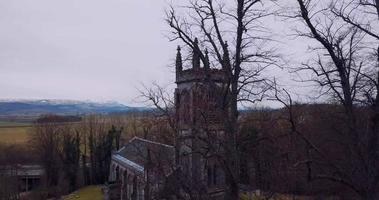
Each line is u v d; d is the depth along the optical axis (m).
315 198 33.19
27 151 160.75
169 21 38.38
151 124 36.19
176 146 32.34
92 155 139.00
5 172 131.00
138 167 74.12
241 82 28.12
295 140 29.34
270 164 30.94
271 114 31.88
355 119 25.67
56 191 125.00
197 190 31.00
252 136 30.52
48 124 157.75
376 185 24.45
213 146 29.11
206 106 31.03
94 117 175.75
